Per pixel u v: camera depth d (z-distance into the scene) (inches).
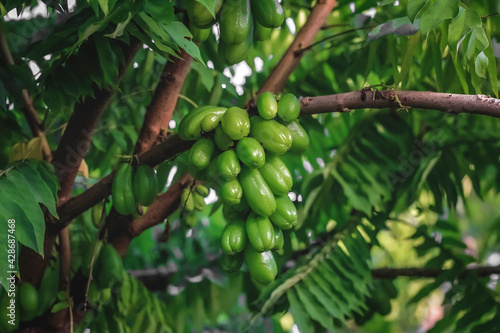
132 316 50.2
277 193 38.1
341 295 50.0
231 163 37.0
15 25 51.1
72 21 40.2
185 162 48.3
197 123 38.3
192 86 53.2
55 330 46.5
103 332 47.8
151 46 37.8
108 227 48.0
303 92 53.3
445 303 54.1
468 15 36.9
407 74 43.6
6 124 46.5
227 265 39.6
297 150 39.4
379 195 52.0
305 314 48.4
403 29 38.5
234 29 38.6
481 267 54.4
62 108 40.7
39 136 45.3
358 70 52.6
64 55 38.2
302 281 49.4
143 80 52.3
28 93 45.9
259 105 37.6
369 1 54.2
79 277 46.8
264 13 39.4
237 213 39.3
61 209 44.0
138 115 54.2
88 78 40.6
